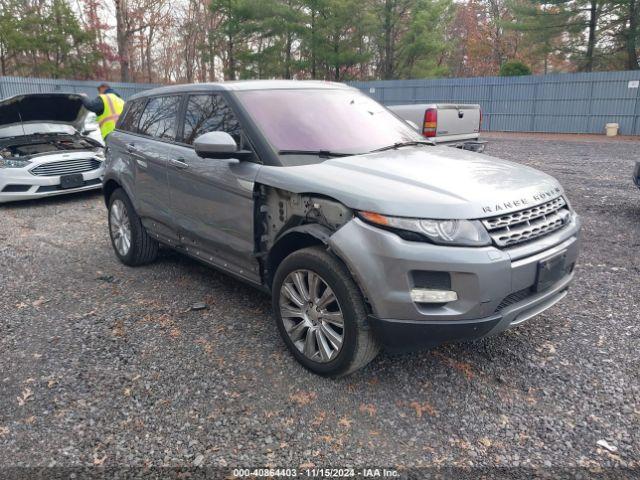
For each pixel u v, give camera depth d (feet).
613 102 70.28
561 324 12.95
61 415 9.75
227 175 12.30
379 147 12.80
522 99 78.18
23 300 15.20
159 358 11.69
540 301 10.14
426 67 121.08
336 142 12.51
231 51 119.44
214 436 9.11
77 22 111.75
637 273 16.34
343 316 9.93
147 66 139.03
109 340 12.59
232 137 12.23
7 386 10.70
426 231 9.07
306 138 12.32
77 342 12.51
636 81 67.92
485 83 81.41
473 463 8.38
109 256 19.24
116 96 31.50
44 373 11.16
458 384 10.51
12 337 12.84
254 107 12.73
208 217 13.33
